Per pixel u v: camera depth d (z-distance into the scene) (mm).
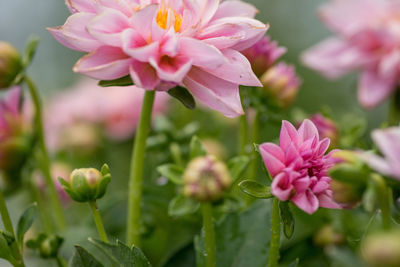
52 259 741
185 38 662
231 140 1040
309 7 1359
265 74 801
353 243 665
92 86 1072
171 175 744
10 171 833
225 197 743
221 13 707
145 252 853
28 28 1494
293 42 1300
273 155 642
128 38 657
